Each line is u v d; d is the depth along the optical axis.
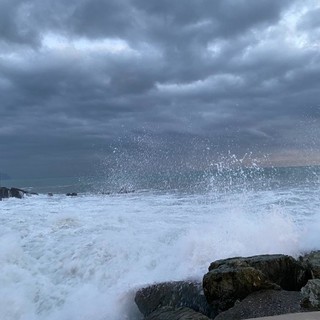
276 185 14.55
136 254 7.71
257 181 15.35
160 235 8.65
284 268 6.14
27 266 7.71
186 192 15.76
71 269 7.48
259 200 11.99
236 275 5.73
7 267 7.54
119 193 18.05
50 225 10.31
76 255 7.88
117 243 8.21
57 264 7.70
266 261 6.12
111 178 20.75
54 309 6.43
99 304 6.36
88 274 7.27
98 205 14.12
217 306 5.73
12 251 8.04
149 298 6.20
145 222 10.05
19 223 10.78
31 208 14.38
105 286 6.86
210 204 12.27
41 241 8.92
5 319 6.36
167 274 6.86
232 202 12.12
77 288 6.88
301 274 6.16
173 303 6.05
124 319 6.13
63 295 6.72
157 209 12.12
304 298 5.08
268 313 5.01
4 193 20.98
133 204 13.73
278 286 5.75
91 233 9.24
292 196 12.37
